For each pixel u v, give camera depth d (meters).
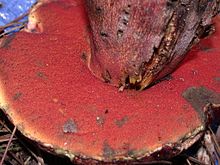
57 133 0.15
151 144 0.15
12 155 0.19
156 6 0.13
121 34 0.15
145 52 0.15
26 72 0.16
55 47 0.17
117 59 0.15
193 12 0.14
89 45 0.17
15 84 0.16
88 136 0.15
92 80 0.16
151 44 0.14
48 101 0.15
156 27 0.14
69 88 0.15
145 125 0.15
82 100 0.15
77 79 0.16
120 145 0.14
